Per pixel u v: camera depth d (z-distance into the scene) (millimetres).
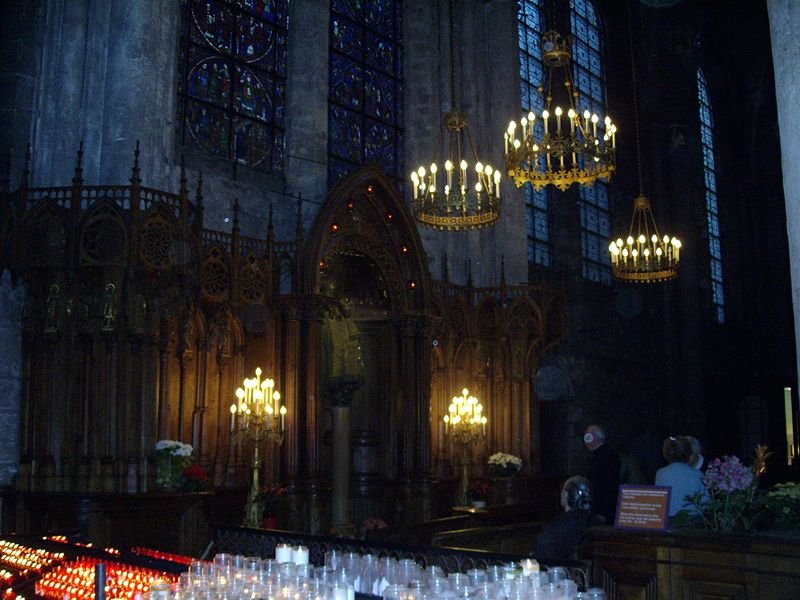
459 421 18953
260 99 19391
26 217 13711
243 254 16594
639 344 31297
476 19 24281
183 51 17766
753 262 36750
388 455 19344
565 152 14602
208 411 15641
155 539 13469
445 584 4859
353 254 19156
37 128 14977
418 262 19953
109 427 13617
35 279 13906
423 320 19844
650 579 7598
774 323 36000
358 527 18594
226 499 14992
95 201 13766
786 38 5699
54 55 15211
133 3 15320
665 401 31562
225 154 18391
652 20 33156
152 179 15125
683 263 32188
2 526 13281
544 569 6926
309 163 19750
